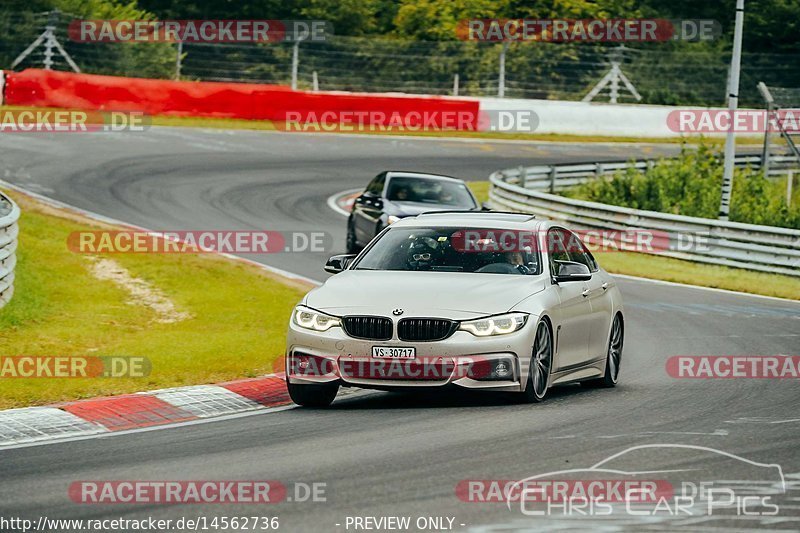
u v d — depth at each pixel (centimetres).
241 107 12762
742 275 7456
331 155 11412
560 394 3512
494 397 3412
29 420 2936
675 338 4906
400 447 2636
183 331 4531
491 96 14862
